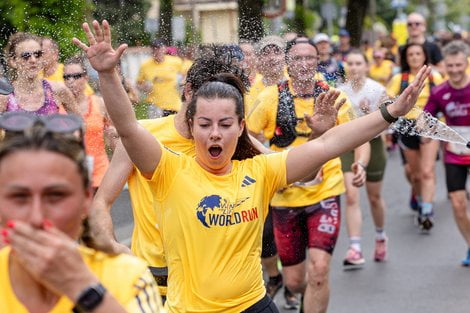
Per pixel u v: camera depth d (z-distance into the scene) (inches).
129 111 255.6
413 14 894.4
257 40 471.2
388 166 1126.4
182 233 275.4
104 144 472.7
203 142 275.3
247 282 278.8
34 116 157.8
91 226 162.2
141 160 269.1
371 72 1195.9
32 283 155.2
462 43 600.4
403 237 699.4
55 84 412.2
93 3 534.9
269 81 431.2
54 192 144.6
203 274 275.4
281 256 446.3
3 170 143.8
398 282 566.9
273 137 436.5
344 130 275.9
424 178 692.7
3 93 331.0
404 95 267.7
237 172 280.1
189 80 330.6
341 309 512.7
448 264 608.7
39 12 520.7
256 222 279.6
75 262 144.5
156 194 278.1
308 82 427.2
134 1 551.2
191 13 596.4
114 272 162.4
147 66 570.9
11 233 140.8
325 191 433.1
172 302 281.9
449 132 328.8
